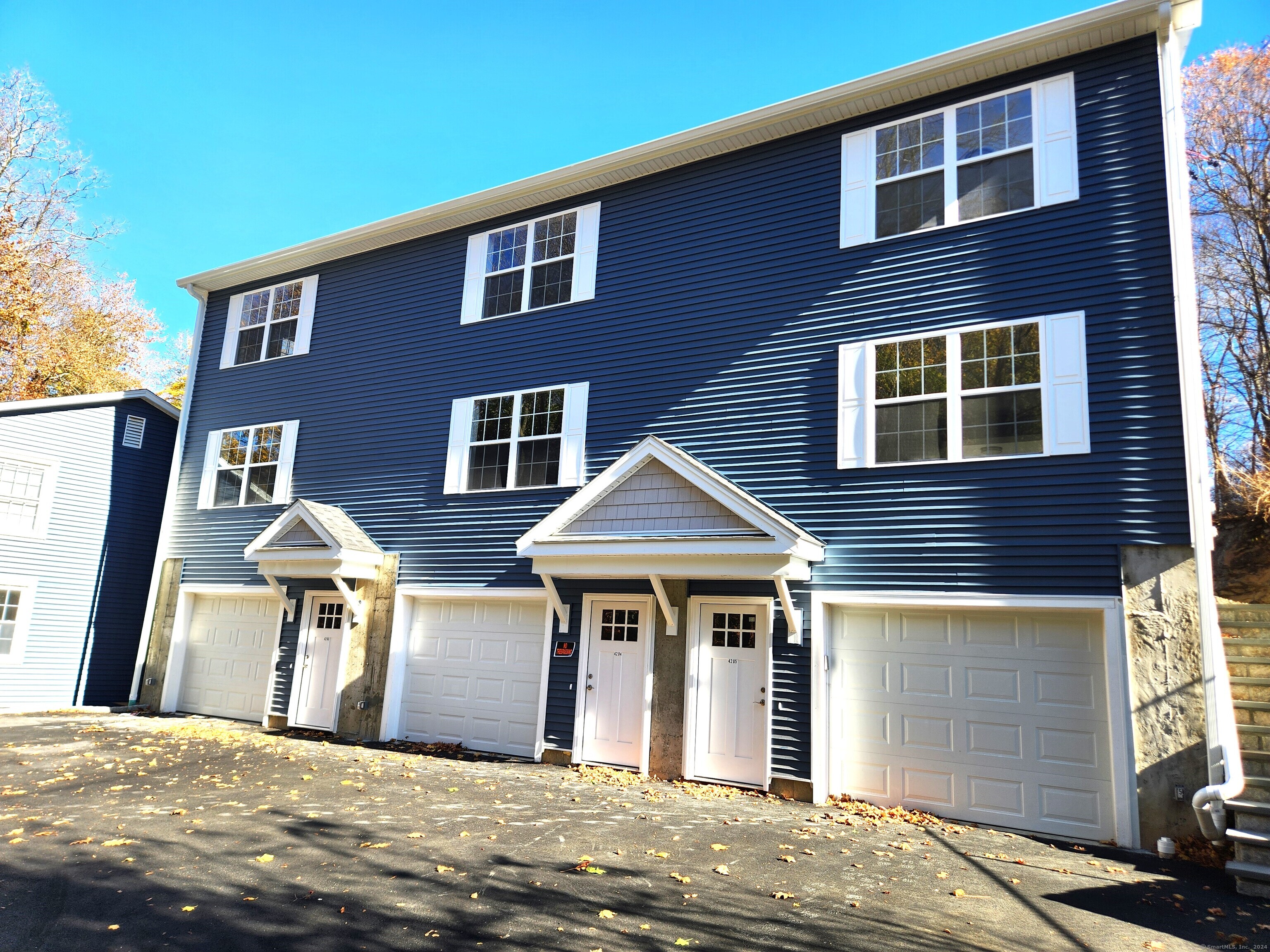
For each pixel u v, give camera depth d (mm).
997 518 7809
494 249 12469
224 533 14219
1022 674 7562
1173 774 6555
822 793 8070
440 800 7480
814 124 9781
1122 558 7125
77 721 12508
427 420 12391
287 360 14289
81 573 14828
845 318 9164
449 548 11625
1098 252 7844
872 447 8633
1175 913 4875
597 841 6141
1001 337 8203
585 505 9625
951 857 6094
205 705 13930
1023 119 8539
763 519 8188
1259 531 14430
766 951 4059
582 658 10070
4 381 23203
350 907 4566
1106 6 7781
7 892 4730
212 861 5402
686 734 9031
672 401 10180
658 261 10766
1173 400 7199
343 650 12008
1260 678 6801
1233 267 20312
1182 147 7625
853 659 8430
